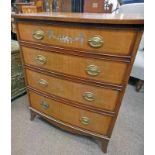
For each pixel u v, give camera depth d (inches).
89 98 34.6
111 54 27.6
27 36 35.6
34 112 49.2
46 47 33.9
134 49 25.8
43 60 36.2
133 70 67.6
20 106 58.7
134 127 51.1
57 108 41.8
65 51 31.7
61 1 60.6
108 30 25.8
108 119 35.9
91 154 41.9
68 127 43.0
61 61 33.5
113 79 30.0
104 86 31.5
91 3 58.5
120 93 31.1
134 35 24.7
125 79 29.1
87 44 28.6
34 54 37.2
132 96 67.7
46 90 40.9
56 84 37.8
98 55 28.7
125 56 26.9
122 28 24.8
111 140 46.1
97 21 25.2
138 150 43.3
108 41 26.7
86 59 30.3
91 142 45.5
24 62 40.7
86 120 38.6
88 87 33.4
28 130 48.6
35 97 45.3
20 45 38.5
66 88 36.6
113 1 65.7
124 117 55.4
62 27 29.4
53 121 45.4
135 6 64.2
